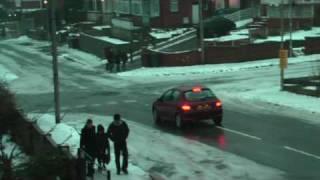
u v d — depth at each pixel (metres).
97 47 75.75
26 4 143.88
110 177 18.02
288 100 34.00
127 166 19.44
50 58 76.94
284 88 37.81
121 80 51.22
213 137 24.80
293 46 60.34
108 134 18.88
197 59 58.75
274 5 70.81
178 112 27.09
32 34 120.31
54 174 13.91
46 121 29.70
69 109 35.72
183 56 58.53
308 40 58.50
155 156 21.67
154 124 29.00
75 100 39.81
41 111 35.53
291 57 56.94
